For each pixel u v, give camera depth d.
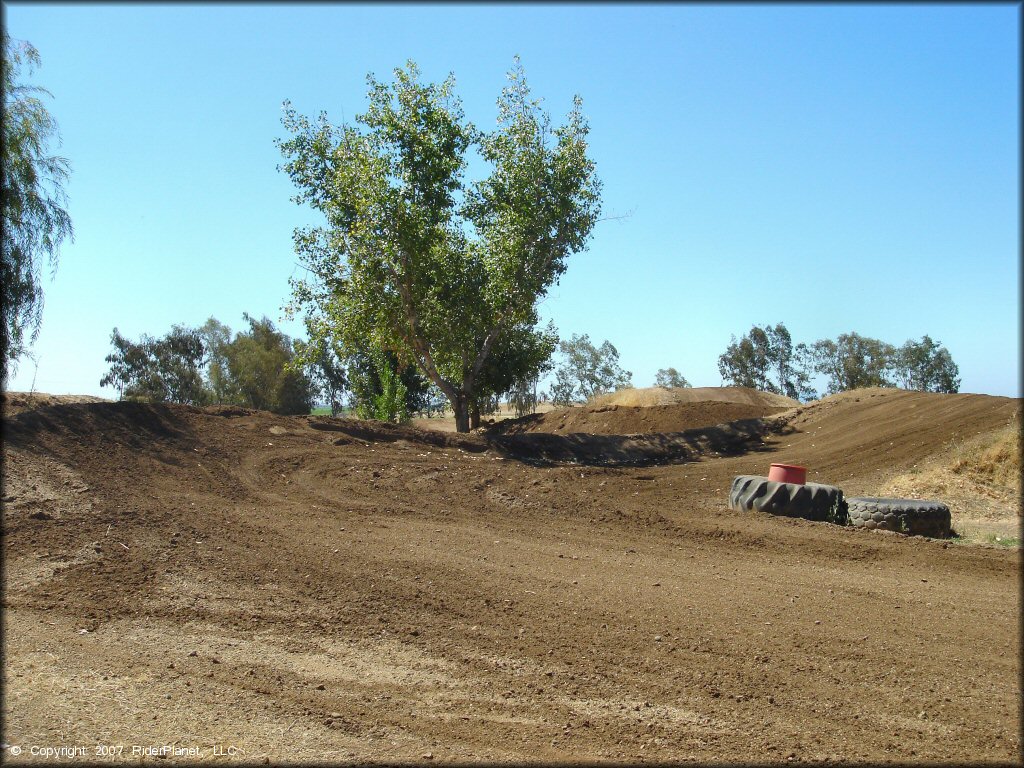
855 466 18.25
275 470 14.25
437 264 23.42
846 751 5.20
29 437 12.39
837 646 7.11
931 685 6.31
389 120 22.97
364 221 22.25
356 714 5.54
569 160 24.28
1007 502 14.20
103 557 8.77
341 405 47.28
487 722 5.48
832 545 11.03
